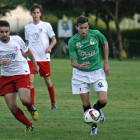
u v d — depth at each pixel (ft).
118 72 177.99
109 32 347.15
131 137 55.21
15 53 57.36
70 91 110.83
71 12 325.01
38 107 83.82
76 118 70.74
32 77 79.87
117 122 66.64
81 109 80.79
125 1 303.48
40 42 84.99
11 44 57.00
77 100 93.76
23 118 58.85
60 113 76.07
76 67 59.16
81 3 304.09
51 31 86.74
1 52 57.00
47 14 335.26
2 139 54.29
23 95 57.21
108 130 60.18
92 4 307.78
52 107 80.79
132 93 106.11
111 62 270.46
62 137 55.47
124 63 256.52
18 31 349.82
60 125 64.49
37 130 60.54
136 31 352.49
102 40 61.21
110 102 90.07
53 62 258.57
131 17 327.88
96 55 61.16
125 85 125.29
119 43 305.73
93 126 57.93
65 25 310.45
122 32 355.15
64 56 329.31
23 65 59.26
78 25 57.62
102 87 59.82
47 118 70.74
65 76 157.07
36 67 64.34
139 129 61.00
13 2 347.56
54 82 134.62
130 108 81.66
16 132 59.11
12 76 58.29
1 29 54.34
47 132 59.00
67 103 89.10
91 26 375.25
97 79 60.54
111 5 307.37
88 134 57.52
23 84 58.08
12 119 69.87
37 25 85.97
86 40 59.98
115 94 103.96
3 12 358.64
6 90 57.93
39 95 103.14
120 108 81.61
